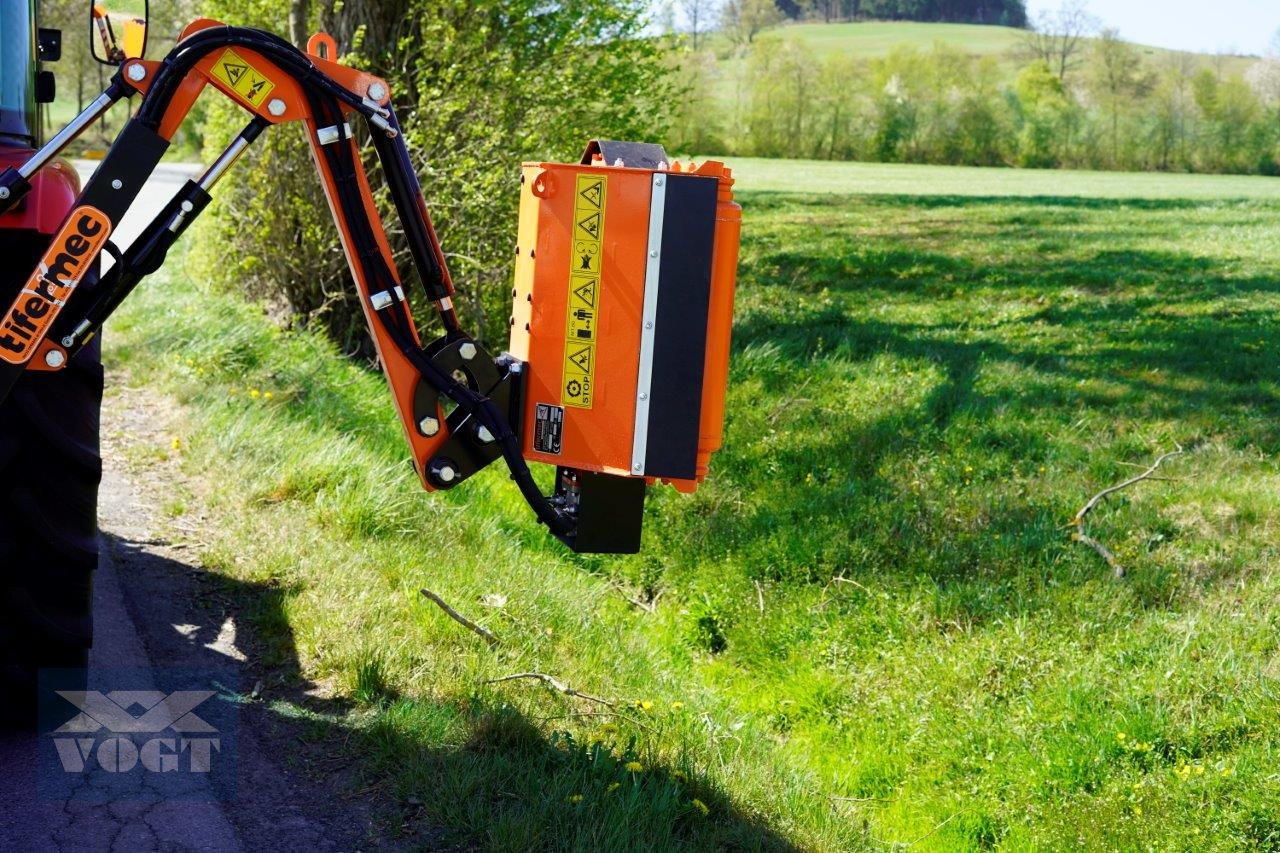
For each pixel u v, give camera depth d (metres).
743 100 55.97
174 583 4.67
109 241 2.96
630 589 6.30
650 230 2.96
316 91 2.95
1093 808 4.06
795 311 12.24
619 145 3.12
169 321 8.45
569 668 4.42
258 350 7.93
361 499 5.42
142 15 3.62
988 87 57.50
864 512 6.62
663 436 3.04
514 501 6.91
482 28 8.38
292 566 4.80
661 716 4.18
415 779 3.39
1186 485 6.82
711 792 3.67
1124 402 8.45
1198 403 8.34
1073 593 5.54
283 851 3.06
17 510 3.18
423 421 3.14
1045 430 7.91
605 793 3.38
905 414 8.21
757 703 5.24
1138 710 4.50
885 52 86.19
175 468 5.96
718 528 6.66
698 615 5.87
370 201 3.06
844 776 4.62
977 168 50.69
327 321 9.25
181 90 2.89
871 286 14.22
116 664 3.99
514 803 3.31
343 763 3.49
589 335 3.03
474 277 8.84
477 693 3.95
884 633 5.52
